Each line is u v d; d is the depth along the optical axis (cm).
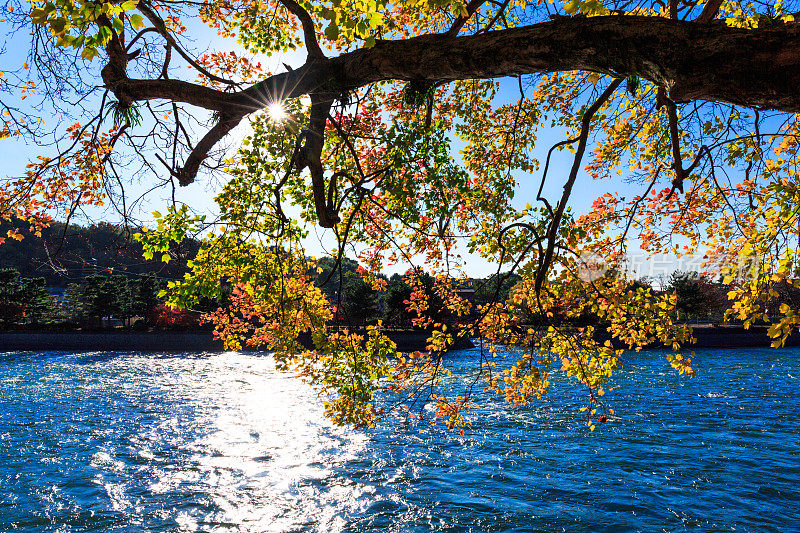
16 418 2645
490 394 3006
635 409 2709
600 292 443
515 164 621
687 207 486
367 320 6475
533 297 468
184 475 1808
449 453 2005
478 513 1470
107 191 484
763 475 1706
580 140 322
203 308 4262
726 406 2773
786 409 2672
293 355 549
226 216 528
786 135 399
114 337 6819
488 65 275
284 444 2177
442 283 554
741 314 337
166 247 508
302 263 580
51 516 1455
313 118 402
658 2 427
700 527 1350
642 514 1434
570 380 3488
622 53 228
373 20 257
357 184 427
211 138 429
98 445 2155
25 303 7550
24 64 475
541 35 252
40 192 486
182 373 4519
